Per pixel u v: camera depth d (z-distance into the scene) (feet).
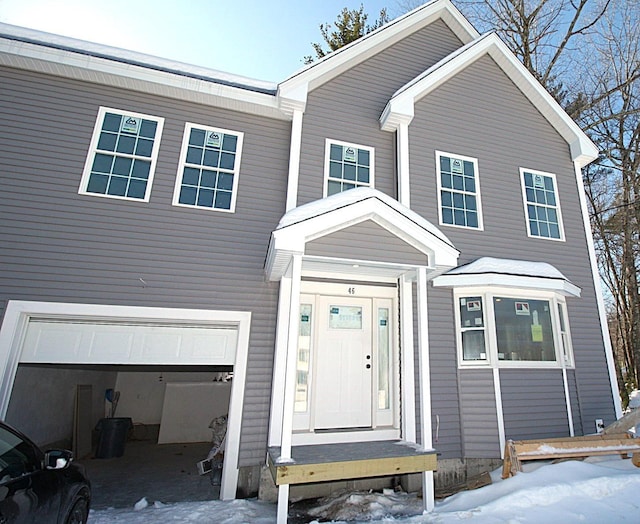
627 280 44.62
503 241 23.48
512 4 46.03
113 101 19.83
